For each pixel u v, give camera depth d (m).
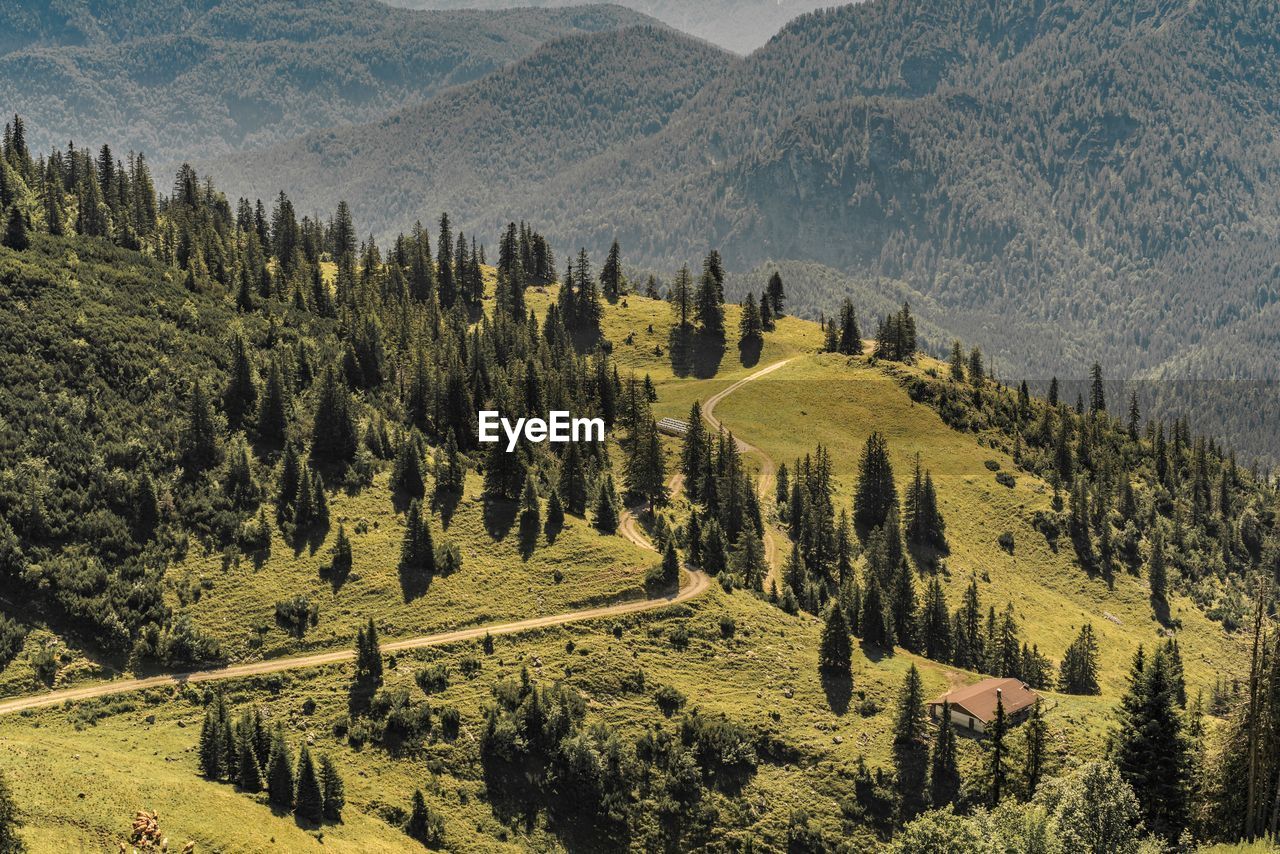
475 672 163.12
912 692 153.50
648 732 154.38
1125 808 92.69
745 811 144.88
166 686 157.88
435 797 141.75
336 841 127.31
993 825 95.38
